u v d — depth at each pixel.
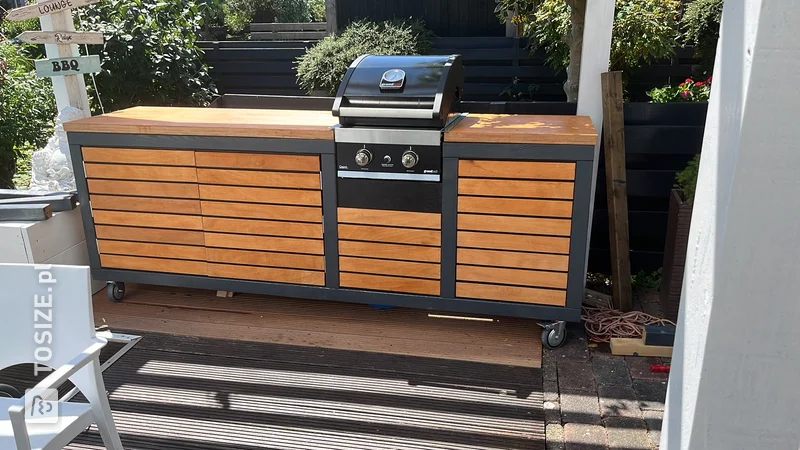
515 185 2.88
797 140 1.17
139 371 2.89
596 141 2.73
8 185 4.93
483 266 3.06
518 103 3.75
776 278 1.26
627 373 2.82
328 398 2.68
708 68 4.59
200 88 5.34
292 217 3.23
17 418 1.58
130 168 3.34
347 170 3.06
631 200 3.74
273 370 2.90
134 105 5.09
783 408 1.34
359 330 3.27
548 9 4.27
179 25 5.29
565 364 2.91
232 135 3.14
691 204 3.09
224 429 2.48
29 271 1.88
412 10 6.34
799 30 1.12
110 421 1.94
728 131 1.25
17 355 1.94
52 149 3.82
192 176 3.28
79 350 1.88
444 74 2.97
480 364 2.94
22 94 4.96
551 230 2.91
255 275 3.39
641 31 3.92
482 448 2.36
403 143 2.95
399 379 2.82
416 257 3.13
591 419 2.49
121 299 3.64
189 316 3.44
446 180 2.96
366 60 3.20
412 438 2.41
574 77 3.82
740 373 1.34
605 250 3.83
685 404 1.47
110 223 3.47
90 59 3.82
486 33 6.28
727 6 1.28
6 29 6.98
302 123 3.20
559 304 3.01
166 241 3.44
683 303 1.52
